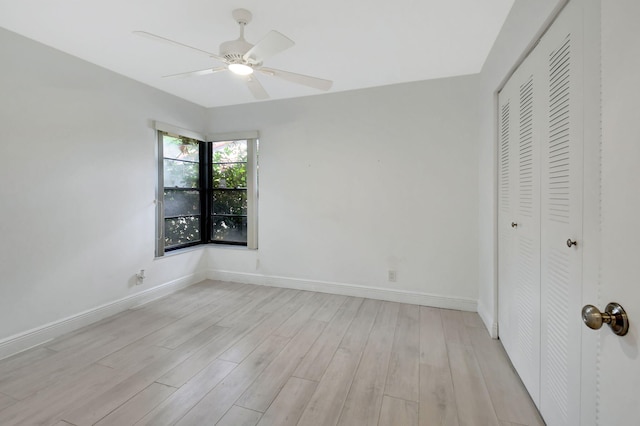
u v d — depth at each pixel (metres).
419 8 1.92
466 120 2.99
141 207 3.20
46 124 2.39
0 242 2.15
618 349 0.68
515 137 1.96
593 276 1.10
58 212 2.48
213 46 2.42
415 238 3.20
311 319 2.83
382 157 3.29
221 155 4.13
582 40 1.17
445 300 3.11
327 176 3.53
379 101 3.28
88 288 2.71
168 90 3.41
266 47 1.76
